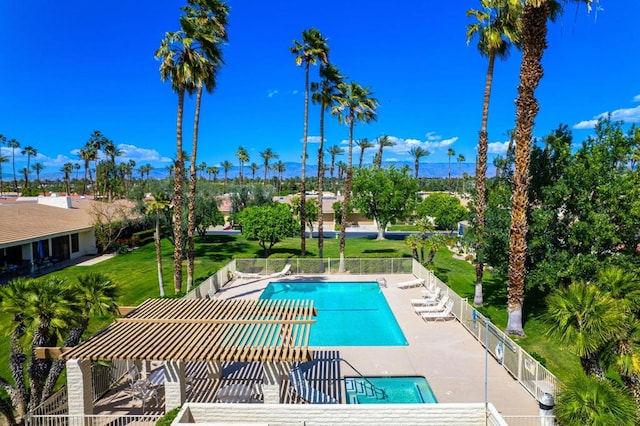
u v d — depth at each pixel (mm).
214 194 40094
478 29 18703
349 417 9445
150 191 34594
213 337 10859
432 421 9461
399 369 13148
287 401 10992
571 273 15531
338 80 28969
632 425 7441
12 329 10289
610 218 16031
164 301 14383
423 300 20109
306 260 27297
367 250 38000
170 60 19703
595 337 8508
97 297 11383
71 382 9836
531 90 14938
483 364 13477
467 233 19922
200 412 9539
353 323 18828
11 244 24172
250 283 25062
